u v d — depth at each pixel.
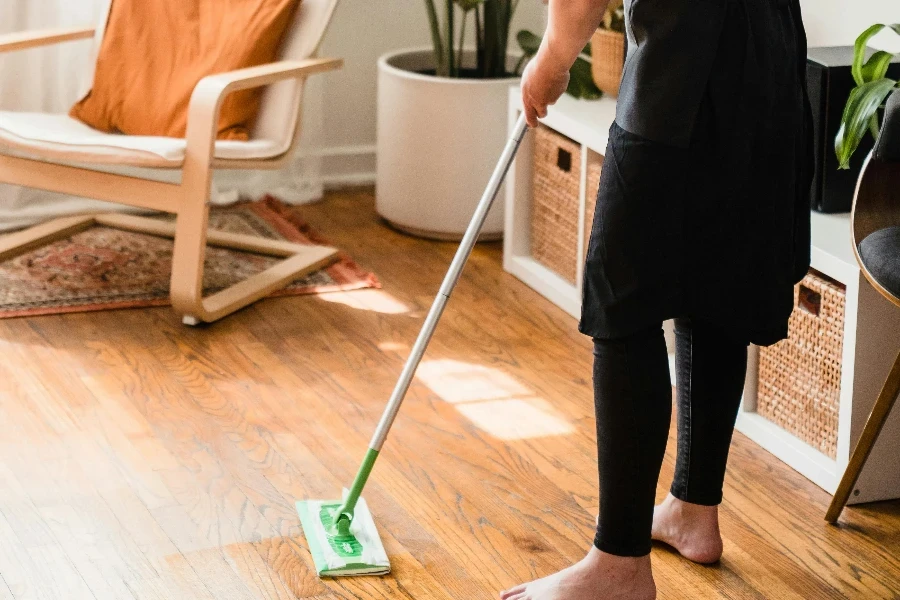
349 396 2.25
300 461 1.99
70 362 2.35
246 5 2.78
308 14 2.78
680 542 1.71
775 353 2.09
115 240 3.05
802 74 1.51
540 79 1.51
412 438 2.09
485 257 3.09
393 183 3.19
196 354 2.42
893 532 1.81
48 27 3.15
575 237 2.74
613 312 1.40
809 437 2.02
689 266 1.42
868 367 1.83
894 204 1.73
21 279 2.76
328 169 3.65
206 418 2.14
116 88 2.82
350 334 2.55
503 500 1.88
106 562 1.67
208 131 2.42
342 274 2.89
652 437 1.44
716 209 1.40
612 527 1.48
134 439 2.05
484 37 3.20
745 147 1.39
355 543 1.71
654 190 1.37
